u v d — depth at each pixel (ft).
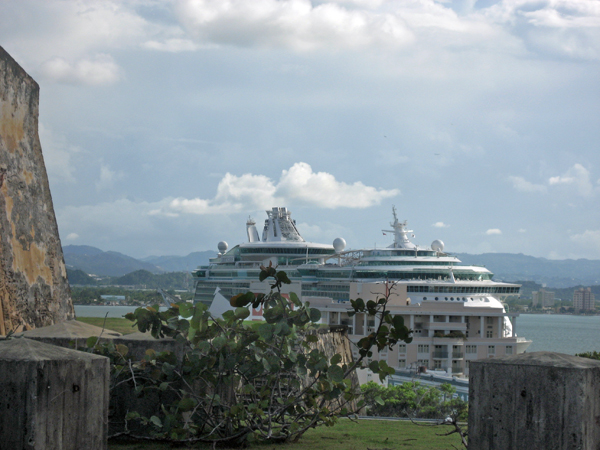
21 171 88.17
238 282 408.05
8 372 37.29
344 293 336.90
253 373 60.08
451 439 65.31
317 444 59.77
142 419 55.67
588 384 37.58
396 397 136.67
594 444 38.04
